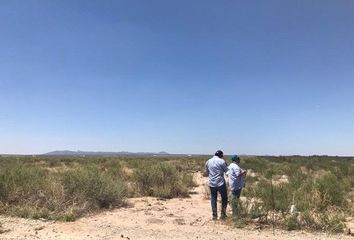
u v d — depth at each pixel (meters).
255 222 12.90
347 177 25.56
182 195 19.97
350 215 14.52
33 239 10.76
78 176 16.55
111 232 11.69
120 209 15.72
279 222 12.77
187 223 13.12
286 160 56.31
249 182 24.17
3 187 15.39
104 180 16.80
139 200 18.19
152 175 20.55
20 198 15.44
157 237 11.11
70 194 15.69
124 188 18.98
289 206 14.12
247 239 10.90
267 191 15.39
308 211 13.27
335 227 12.02
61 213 13.98
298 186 17.94
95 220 13.44
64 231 11.71
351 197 17.91
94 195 15.89
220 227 12.48
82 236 11.16
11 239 10.71
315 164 44.75
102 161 49.78
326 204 15.38
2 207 14.61
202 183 25.62
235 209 13.29
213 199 13.90
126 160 51.34
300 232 11.78
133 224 12.88
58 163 45.31
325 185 16.33
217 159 13.91
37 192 15.70
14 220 13.04
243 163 41.44
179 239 10.89
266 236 11.28
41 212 13.85
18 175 16.73
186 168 37.97
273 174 30.84
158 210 15.61
